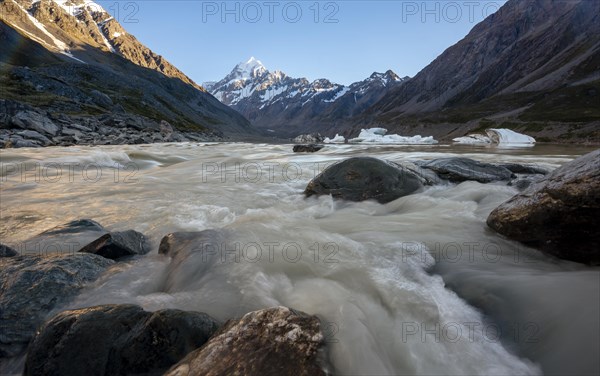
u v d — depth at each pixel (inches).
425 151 1275.8
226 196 399.5
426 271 188.1
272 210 324.2
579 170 198.2
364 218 289.7
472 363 122.5
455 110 6220.5
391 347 129.6
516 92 6190.9
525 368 119.6
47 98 2576.3
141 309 139.7
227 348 114.8
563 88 4916.3
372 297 158.2
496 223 231.6
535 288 156.9
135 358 122.4
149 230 279.0
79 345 125.1
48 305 154.6
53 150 971.3
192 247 206.2
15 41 4478.3
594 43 6569.9
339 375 114.2
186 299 160.1
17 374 130.8
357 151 1269.7
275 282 171.9
